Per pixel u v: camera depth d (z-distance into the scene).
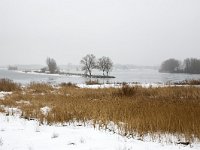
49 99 13.71
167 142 6.43
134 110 9.60
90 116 8.98
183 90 16.88
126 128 7.20
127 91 16.06
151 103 11.45
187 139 6.52
